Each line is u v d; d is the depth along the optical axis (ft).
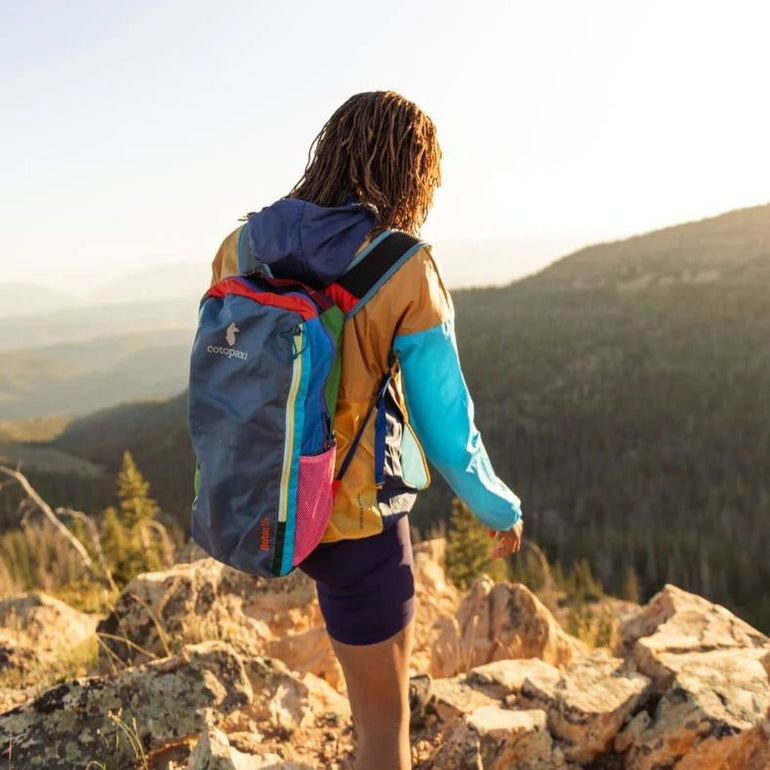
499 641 15.21
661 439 295.07
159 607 14.56
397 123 5.84
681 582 149.89
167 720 9.66
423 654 16.31
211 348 5.43
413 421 5.71
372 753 5.98
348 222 5.43
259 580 15.71
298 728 10.09
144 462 356.38
